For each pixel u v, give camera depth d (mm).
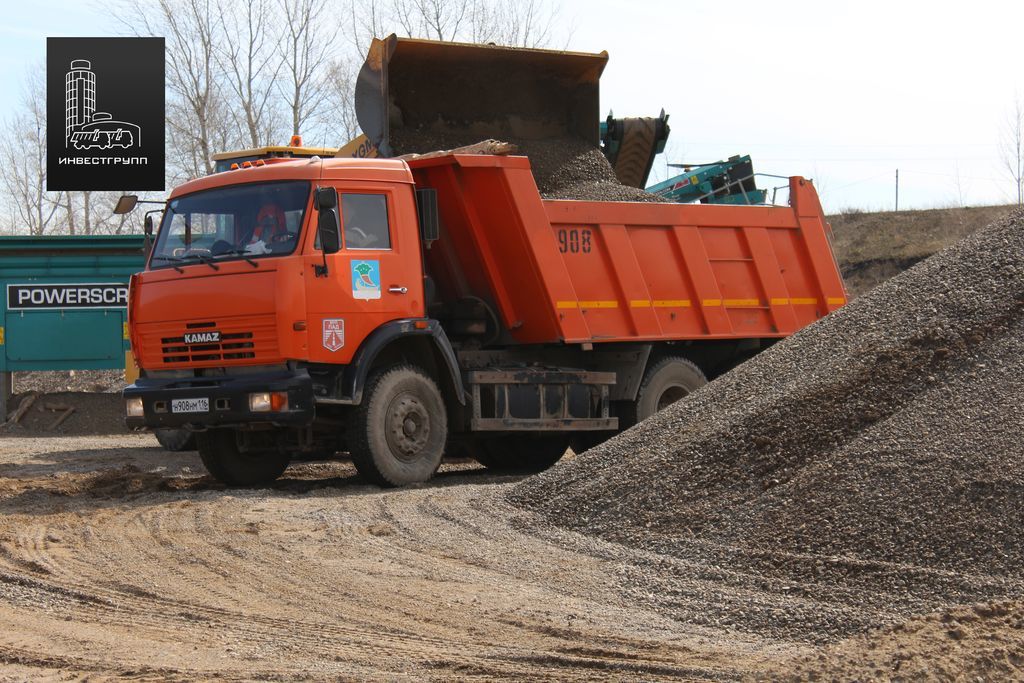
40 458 14750
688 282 13805
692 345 14273
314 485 11297
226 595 6691
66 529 8688
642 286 13266
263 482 11688
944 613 5500
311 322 10102
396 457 10891
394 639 5734
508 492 9211
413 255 11008
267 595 6672
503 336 12500
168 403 10336
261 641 5734
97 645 5699
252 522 8711
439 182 12133
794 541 6891
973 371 7914
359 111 13250
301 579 7027
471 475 12688
